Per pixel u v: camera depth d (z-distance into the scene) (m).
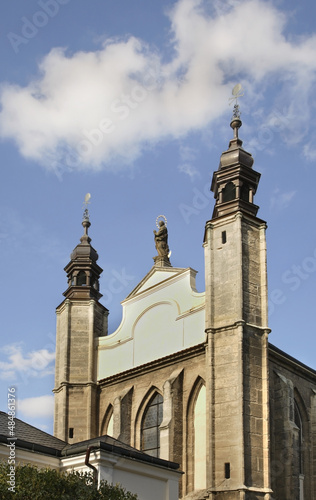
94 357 65.94
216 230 57.84
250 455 50.78
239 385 52.06
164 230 66.81
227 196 59.66
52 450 42.47
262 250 57.16
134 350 63.12
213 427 52.25
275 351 57.16
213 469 51.22
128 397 61.59
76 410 64.19
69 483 35.81
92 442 41.31
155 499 42.31
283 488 54.25
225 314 55.00
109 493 36.78
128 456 41.41
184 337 59.09
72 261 70.00
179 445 56.25
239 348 52.97
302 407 60.84
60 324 68.50
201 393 56.75
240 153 60.38
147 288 64.19
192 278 60.84
